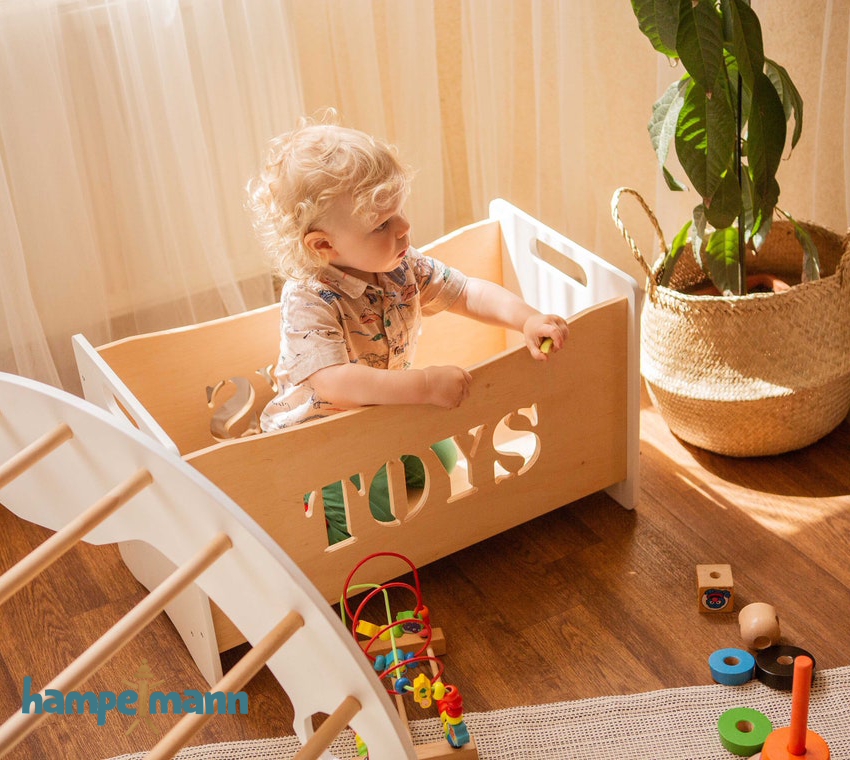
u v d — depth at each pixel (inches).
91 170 72.1
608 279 59.6
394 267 56.9
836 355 62.6
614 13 76.0
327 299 55.1
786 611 56.0
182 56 69.0
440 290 61.4
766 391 61.9
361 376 52.7
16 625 59.2
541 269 66.2
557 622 56.8
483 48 77.9
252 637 36.7
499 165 83.6
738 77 57.3
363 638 56.2
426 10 76.0
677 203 79.4
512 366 54.9
